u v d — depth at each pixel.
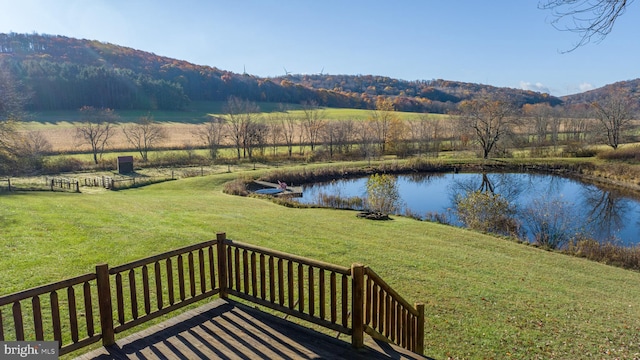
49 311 6.34
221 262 5.85
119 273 4.71
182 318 5.33
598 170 37.00
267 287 8.28
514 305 8.31
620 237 19.12
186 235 11.84
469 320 7.43
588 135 47.94
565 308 8.37
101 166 37.34
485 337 6.80
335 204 24.77
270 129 52.62
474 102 47.53
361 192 30.34
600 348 6.62
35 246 9.75
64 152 41.88
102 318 4.56
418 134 53.06
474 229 17.78
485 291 9.01
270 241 12.23
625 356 6.37
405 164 41.28
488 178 36.97
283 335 4.91
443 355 6.18
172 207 18.17
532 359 6.18
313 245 12.11
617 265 13.85
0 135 26.48
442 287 9.08
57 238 10.65
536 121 51.44
